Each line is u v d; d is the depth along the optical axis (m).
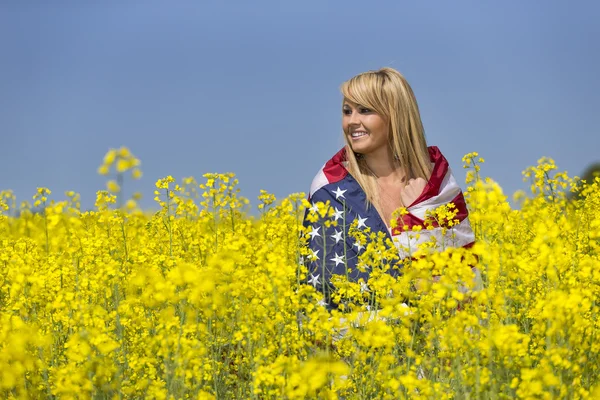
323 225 4.76
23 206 7.77
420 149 5.42
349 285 4.62
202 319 4.56
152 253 5.73
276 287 3.99
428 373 4.01
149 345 3.90
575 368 3.46
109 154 3.56
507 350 3.44
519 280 4.64
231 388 4.59
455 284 3.76
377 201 5.39
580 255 4.96
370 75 5.41
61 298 4.22
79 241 5.39
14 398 3.77
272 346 3.95
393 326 4.24
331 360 3.21
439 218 5.16
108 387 3.59
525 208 7.20
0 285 5.66
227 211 5.83
